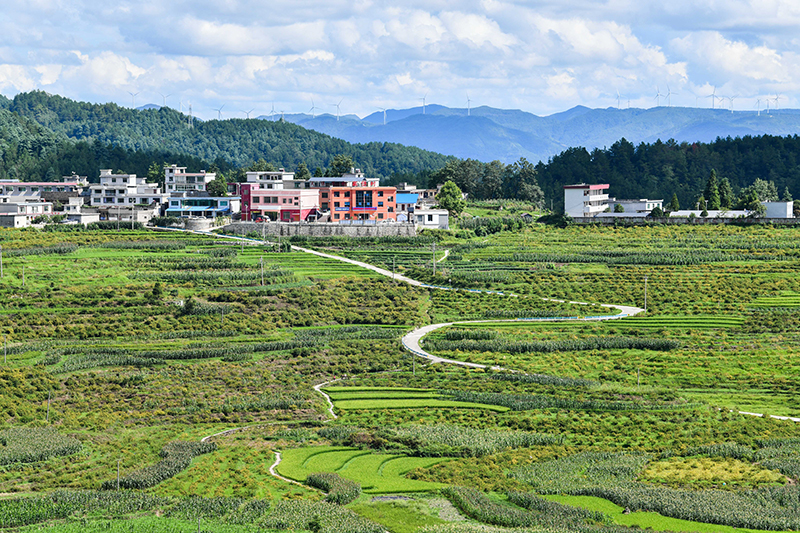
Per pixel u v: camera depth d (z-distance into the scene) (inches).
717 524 4210.1
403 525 4165.8
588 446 5374.0
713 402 6210.6
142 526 4020.7
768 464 4990.2
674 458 5177.2
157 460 4970.5
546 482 4741.6
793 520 4195.4
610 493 4537.4
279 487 4591.5
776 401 6225.4
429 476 4820.4
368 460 5073.8
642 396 6318.9
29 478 4645.7
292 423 5723.4
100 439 5280.5
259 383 6471.5
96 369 6584.6
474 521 4222.4
